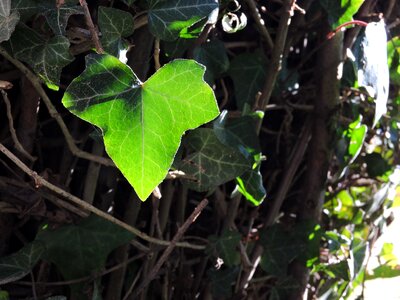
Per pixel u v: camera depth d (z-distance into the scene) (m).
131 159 0.18
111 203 0.25
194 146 0.24
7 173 0.24
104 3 0.22
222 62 0.26
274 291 0.29
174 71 0.17
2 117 0.24
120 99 0.18
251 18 0.29
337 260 0.31
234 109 0.29
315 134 0.30
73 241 0.24
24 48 0.20
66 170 0.24
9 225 0.24
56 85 0.20
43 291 0.24
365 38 0.25
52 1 0.20
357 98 0.30
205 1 0.21
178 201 0.27
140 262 0.27
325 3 0.27
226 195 0.29
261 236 0.29
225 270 0.27
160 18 0.21
